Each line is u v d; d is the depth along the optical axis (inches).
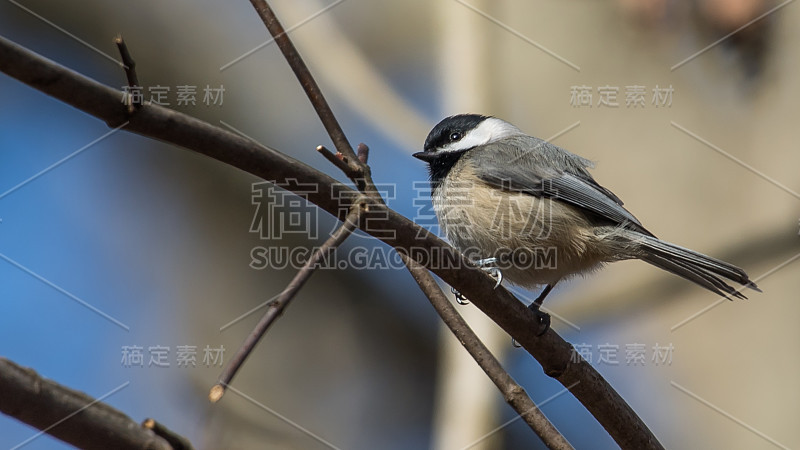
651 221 338.0
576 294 359.6
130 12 486.3
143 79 481.4
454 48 380.8
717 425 326.3
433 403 432.8
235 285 432.5
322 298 446.0
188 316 413.7
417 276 225.3
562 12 363.9
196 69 484.4
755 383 323.3
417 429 425.7
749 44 339.6
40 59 141.2
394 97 414.6
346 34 465.4
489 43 369.7
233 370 158.6
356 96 416.5
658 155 342.6
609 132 349.1
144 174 457.1
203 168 461.1
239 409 360.5
